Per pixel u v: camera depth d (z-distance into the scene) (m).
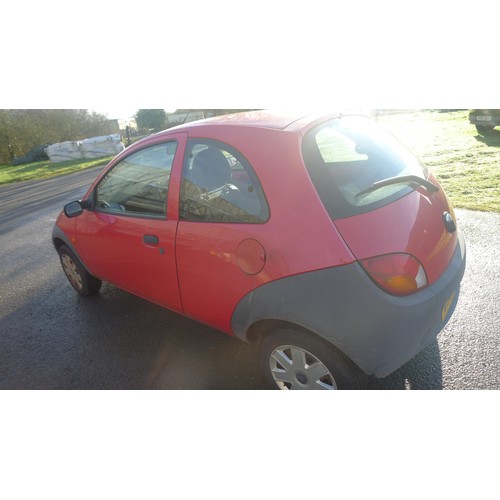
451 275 1.98
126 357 2.83
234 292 2.08
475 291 3.17
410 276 1.76
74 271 3.70
